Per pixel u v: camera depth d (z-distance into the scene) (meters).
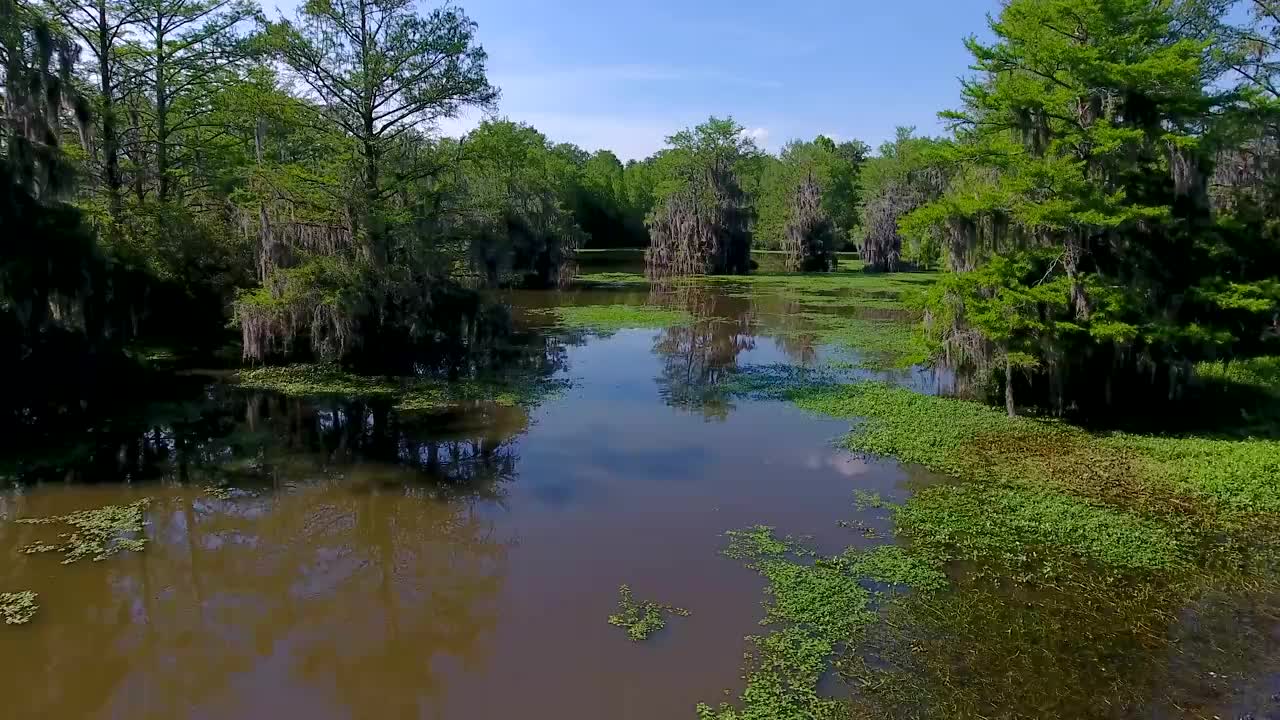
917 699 7.65
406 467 15.08
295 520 12.73
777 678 8.02
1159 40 17.39
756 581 10.17
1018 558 10.70
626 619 9.22
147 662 8.69
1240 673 8.07
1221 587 9.88
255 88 24.02
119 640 9.13
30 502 13.00
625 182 101.50
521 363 25.98
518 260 49.28
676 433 17.27
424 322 23.94
